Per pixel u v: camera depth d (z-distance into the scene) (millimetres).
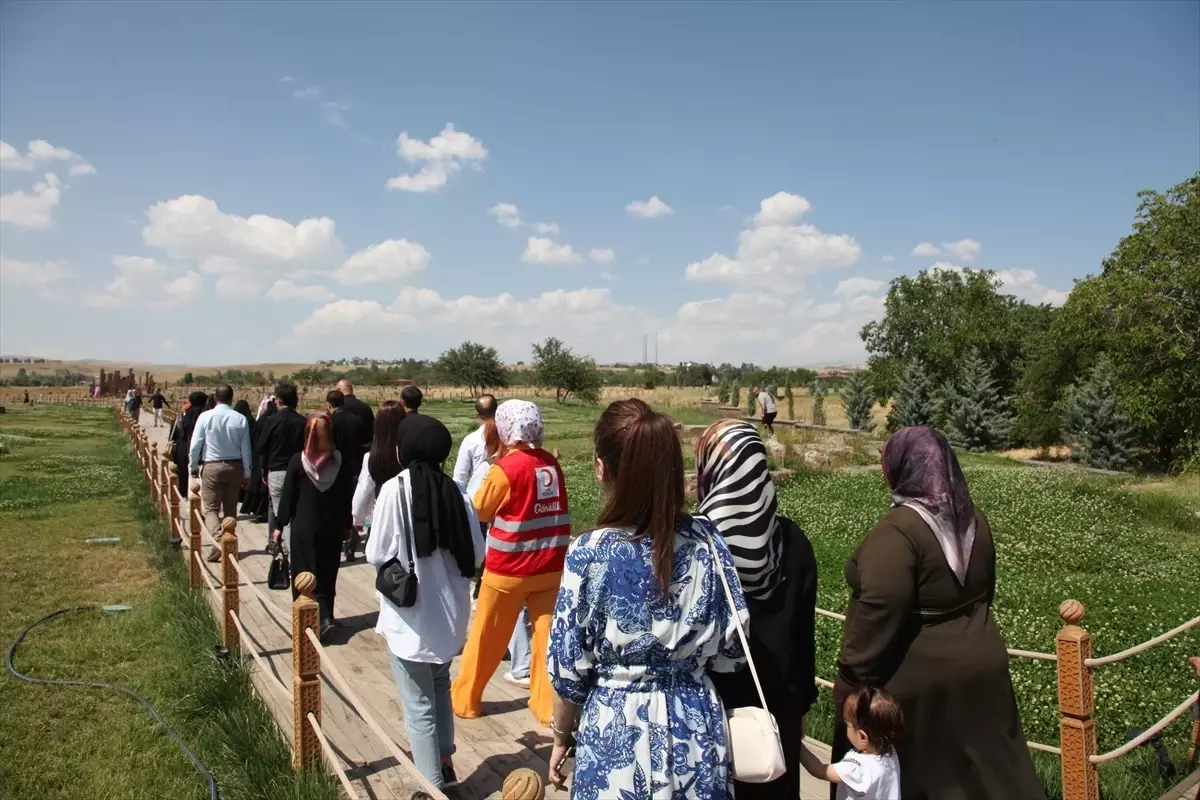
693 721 2334
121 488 17750
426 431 4309
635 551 2367
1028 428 32688
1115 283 25156
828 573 10531
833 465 22672
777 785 2877
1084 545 12531
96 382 86062
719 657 2510
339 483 6848
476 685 4715
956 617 2828
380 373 117562
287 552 7742
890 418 39094
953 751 2775
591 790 2293
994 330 41656
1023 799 2734
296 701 4348
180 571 9422
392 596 4035
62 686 6348
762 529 2854
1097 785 3676
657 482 2383
